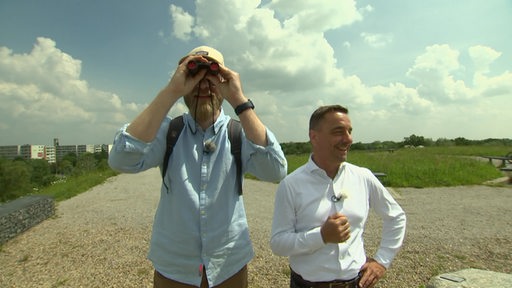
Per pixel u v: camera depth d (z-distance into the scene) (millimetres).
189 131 2088
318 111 2203
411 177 13633
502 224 6707
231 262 2061
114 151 1837
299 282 2189
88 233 6945
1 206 7410
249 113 1915
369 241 5848
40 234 7020
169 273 2023
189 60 1856
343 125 2105
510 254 4945
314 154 2266
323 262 2092
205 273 2002
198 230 1981
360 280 2150
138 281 4492
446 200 9773
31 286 4426
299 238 2043
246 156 2062
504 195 10469
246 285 2242
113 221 7996
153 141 1977
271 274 4547
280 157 2010
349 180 2273
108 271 4848
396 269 4500
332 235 1900
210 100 2031
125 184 16906
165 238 2035
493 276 3137
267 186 14117
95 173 24375
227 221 2041
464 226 6621
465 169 14953
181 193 1983
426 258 4848
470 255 4949
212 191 2004
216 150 2055
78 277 4672
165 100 1850
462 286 2930
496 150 32062
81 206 10539
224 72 1896
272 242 2219
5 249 6008
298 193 2209
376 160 20359
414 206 8961
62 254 5660
